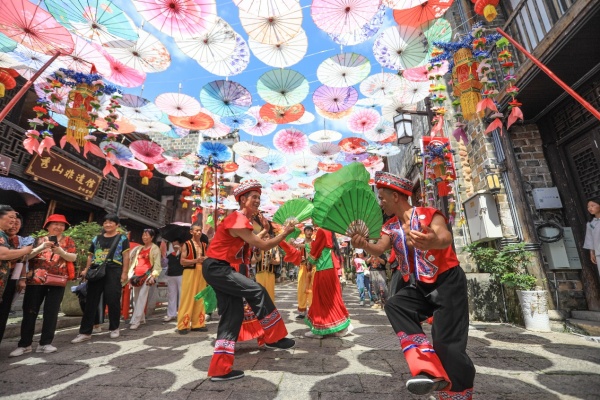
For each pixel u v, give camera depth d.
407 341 1.64
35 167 9.26
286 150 8.55
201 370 2.78
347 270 24.64
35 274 3.48
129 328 5.12
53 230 3.81
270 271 5.39
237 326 2.66
